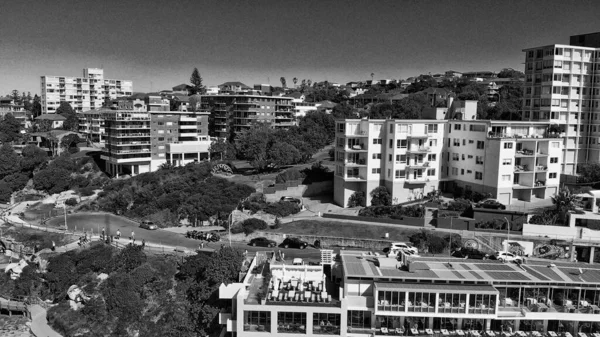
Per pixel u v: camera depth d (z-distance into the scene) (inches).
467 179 4301.2
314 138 6412.4
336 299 2171.5
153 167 6446.9
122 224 4547.2
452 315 2150.6
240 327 2070.6
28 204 5551.2
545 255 3287.4
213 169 5629.9
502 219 3659.0
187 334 2709.2
